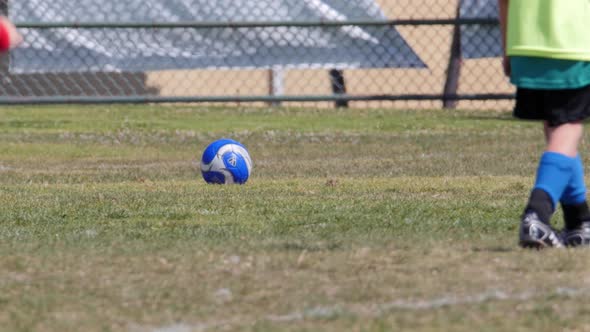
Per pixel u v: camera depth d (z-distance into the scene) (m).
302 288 14.05
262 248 17.30
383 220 21.69
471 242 17.80
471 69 68.81
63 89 63.59
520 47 16.86
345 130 57.78
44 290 14.11
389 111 70.44
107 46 49.44
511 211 23.36
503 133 54.56
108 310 12.95
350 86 73.12
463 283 14.20
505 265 15.42
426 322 12.02
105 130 56.97
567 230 17.78
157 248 17.45
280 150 47.16
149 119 63.69
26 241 18.69
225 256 16.50
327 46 49.03
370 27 48.91
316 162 40.97
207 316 12.60
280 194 28.05
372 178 33.50
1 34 13.45
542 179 16.83
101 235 19.61
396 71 72.25
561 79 16.72
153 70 49.53
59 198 27.30
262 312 12.77
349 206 24.69
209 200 26.20
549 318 12.14
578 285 14.04
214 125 60.34
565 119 16.92
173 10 49.25
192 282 14.52
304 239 18.50
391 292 13.72
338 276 14.81
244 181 32.19
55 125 59.19
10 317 12.61
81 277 14.94
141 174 36.25
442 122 62.38
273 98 48.22
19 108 70.31
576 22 16.69
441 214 22.89
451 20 48.44
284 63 49.28
